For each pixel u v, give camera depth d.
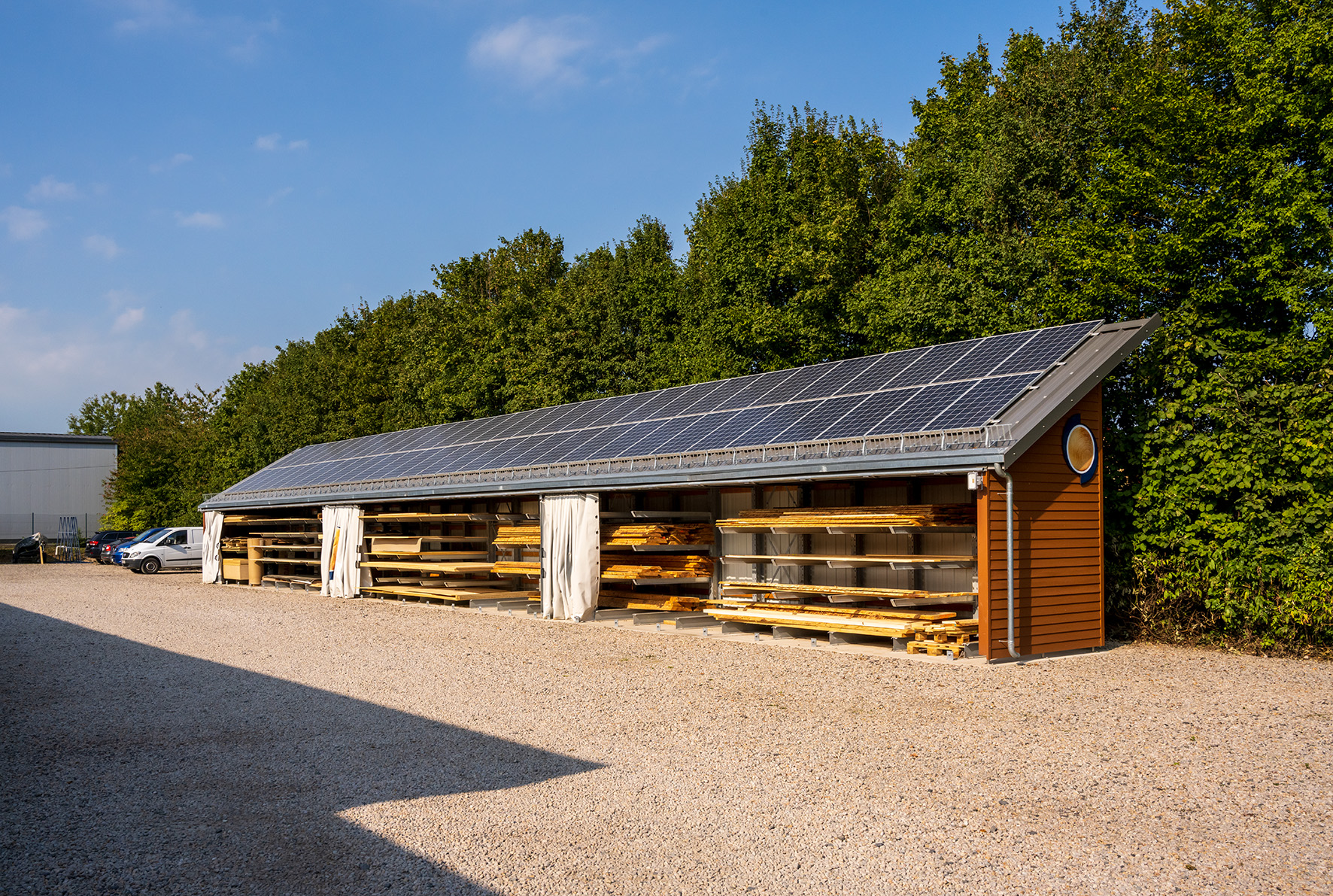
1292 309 14.88
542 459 20.20
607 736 8.66
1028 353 14.47
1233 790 6.85
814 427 15.08
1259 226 14.86
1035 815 6.31
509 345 40.28
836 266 27.59
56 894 5.12
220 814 6.47
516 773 7.41
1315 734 8.55
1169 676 11.66
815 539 16.73
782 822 6.21
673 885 5.18
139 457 54.34
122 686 11.53
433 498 22.38
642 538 17.88
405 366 48.81
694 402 19.88
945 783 7.06
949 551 14.54
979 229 24.77
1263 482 13.85
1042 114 24.55
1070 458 13.88
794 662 12.77
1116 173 17.42
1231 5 17.06
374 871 5.39
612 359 35.81
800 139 33.28
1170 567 14.69
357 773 7.46
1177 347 15.22
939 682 11.15
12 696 11.01
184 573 36.25
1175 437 14.70
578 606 18.25
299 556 31.03
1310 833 5.94
